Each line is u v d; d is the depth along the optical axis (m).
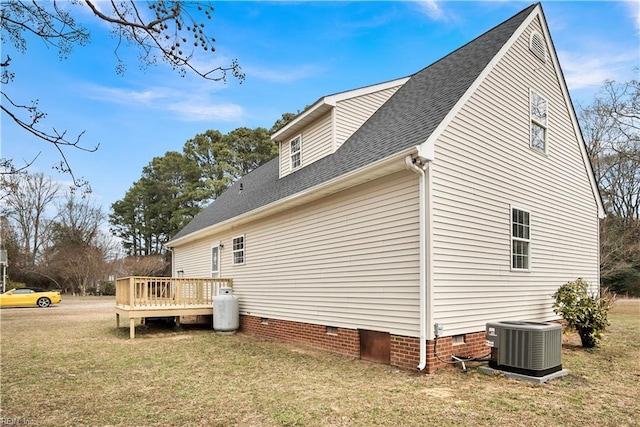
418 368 6.14
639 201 25.00
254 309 11.24
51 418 4.52
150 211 41.03
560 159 9.89
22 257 35.41
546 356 5.79
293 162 12.38
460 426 4.07
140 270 35.62
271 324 10.38
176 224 37.47
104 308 21.27
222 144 37.75
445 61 9.98
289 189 10.06
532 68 9.12
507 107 8.23
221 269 13.61
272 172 14.91
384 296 6.91
